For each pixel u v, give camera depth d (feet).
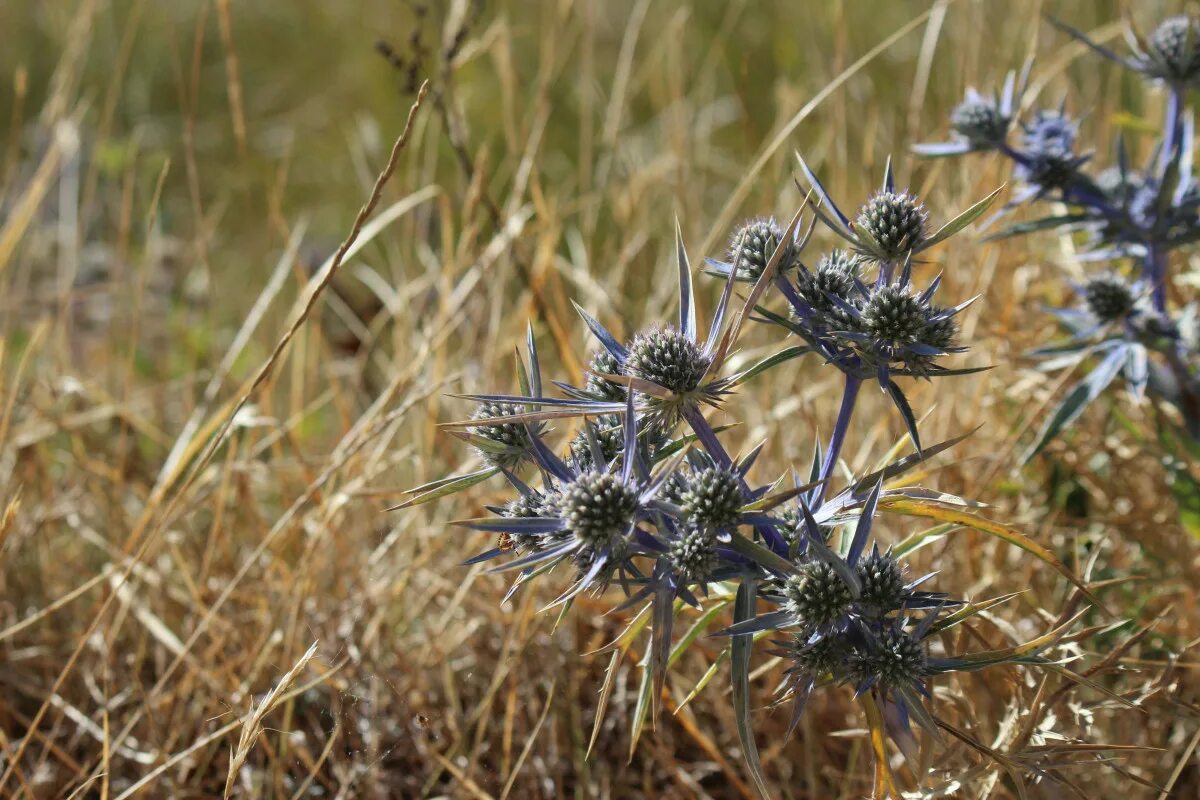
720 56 3.51
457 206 3.02
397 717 2.01
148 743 2.03
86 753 2.03
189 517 2.20
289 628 1.98
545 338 2.56
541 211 2.27
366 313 3.04
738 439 2.26
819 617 1.53
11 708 2.03
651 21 4.07
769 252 1.59
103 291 2.80
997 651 1.58
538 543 1.57
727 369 2.10
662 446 1.60
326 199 4.04
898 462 1.57
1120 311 1.86
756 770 1.53
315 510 2.16
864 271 1.63
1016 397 2.13
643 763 2.02
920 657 1.54
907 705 1.56
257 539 2.19
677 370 1.55
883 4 3.85
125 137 4.00
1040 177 1.89
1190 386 1.88
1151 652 1.91
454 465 2.19
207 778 2.02
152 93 4.63
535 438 1.58
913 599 1.56
